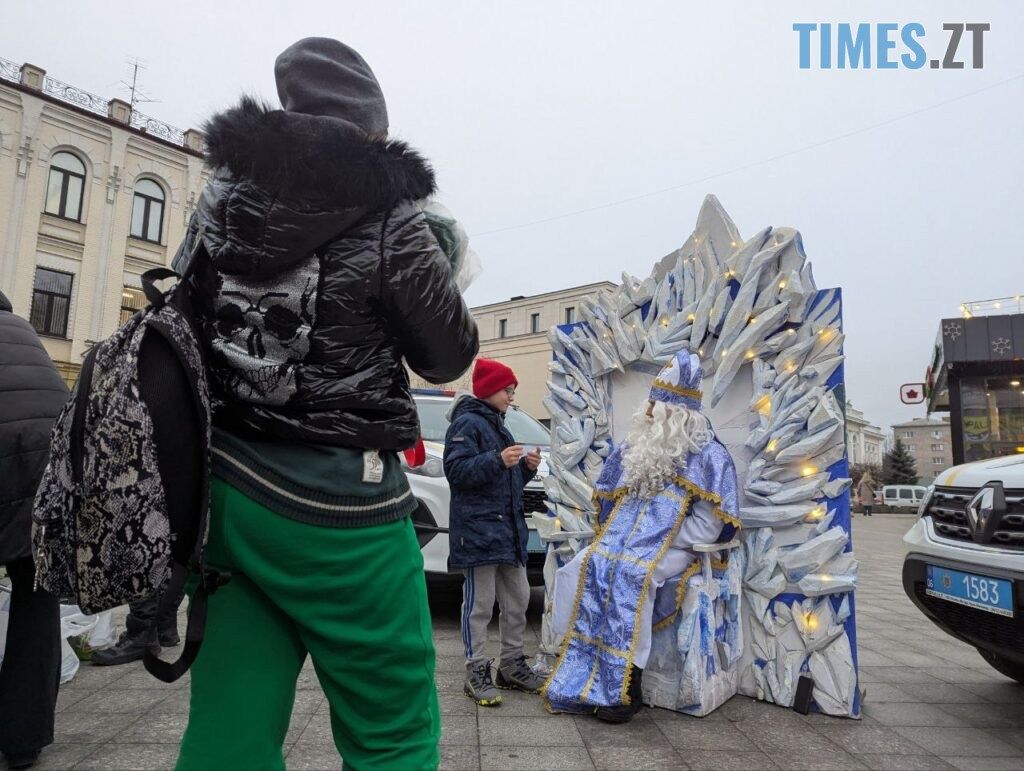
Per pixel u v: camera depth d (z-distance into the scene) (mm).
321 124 1188
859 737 2682
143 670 3412
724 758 2447
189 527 1136
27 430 2211
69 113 21406
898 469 70500
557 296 36219
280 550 1169
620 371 3732
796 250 3232
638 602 2840
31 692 2254
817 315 3201
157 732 2596
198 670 1204
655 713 2930
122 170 22391
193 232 1266
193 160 23781
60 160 21438
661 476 3008
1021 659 2729
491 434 3229
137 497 1084
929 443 108062
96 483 1079
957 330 14164
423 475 4652
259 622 1215
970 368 14141
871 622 5160
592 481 3725
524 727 2740
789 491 3090
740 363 3297
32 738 2246
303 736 2572
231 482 1183
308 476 1179
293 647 1253
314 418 1185
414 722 1252
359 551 1200
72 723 2689
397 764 1214
